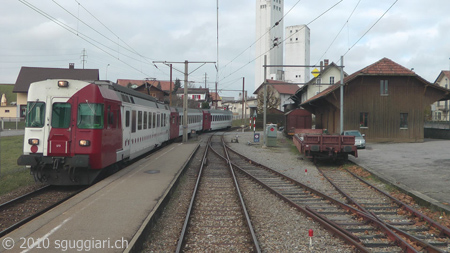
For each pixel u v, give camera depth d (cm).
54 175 1088
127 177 1186
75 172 1088
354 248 597
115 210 757
